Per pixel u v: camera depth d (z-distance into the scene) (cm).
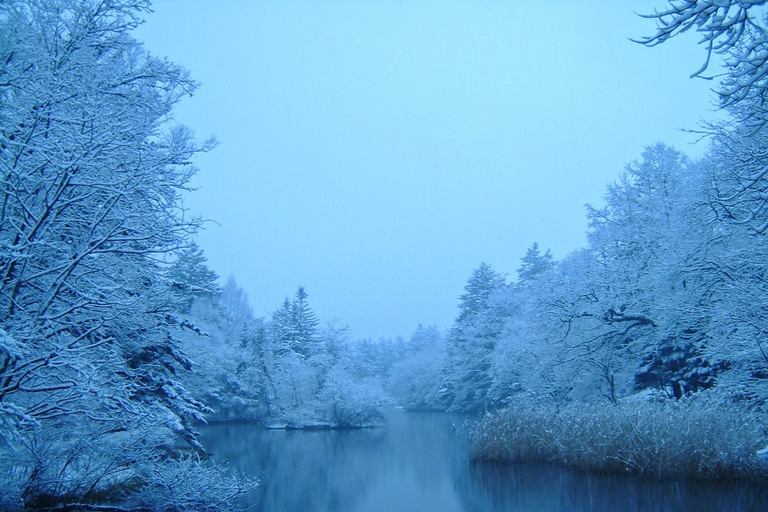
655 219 1986
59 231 738
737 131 1166
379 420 3597
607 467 1357
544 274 2623
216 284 4184
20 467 803
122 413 755
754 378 1223
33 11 755
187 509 886
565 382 2111
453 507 1228
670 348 1808
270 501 1333
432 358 6259
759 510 1005
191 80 873
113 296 741
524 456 1605
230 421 3741
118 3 809
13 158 662
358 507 1263
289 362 4003
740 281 1206
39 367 639
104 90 780
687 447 1220
